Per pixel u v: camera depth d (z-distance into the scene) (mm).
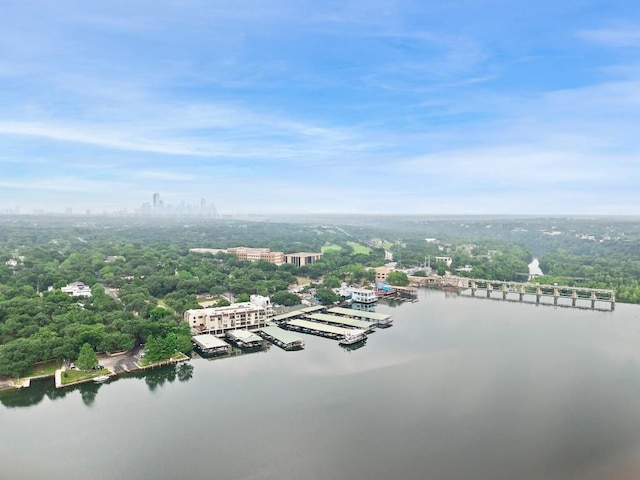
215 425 148625
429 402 165750
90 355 193875
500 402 165875
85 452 132875
